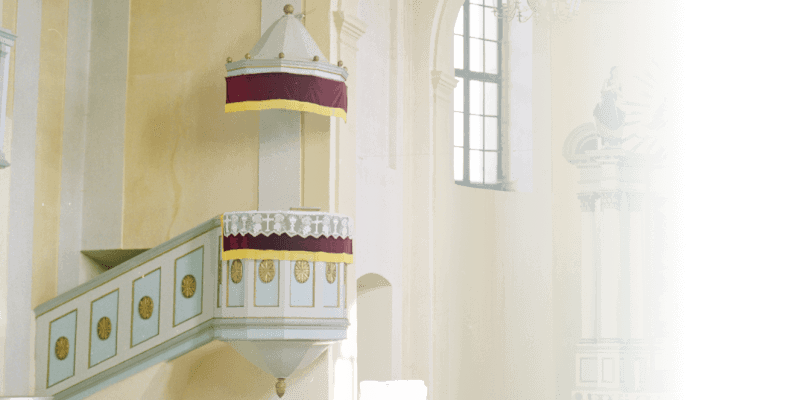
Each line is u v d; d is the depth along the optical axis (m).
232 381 9.12
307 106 8.62
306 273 8.27
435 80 12.53
